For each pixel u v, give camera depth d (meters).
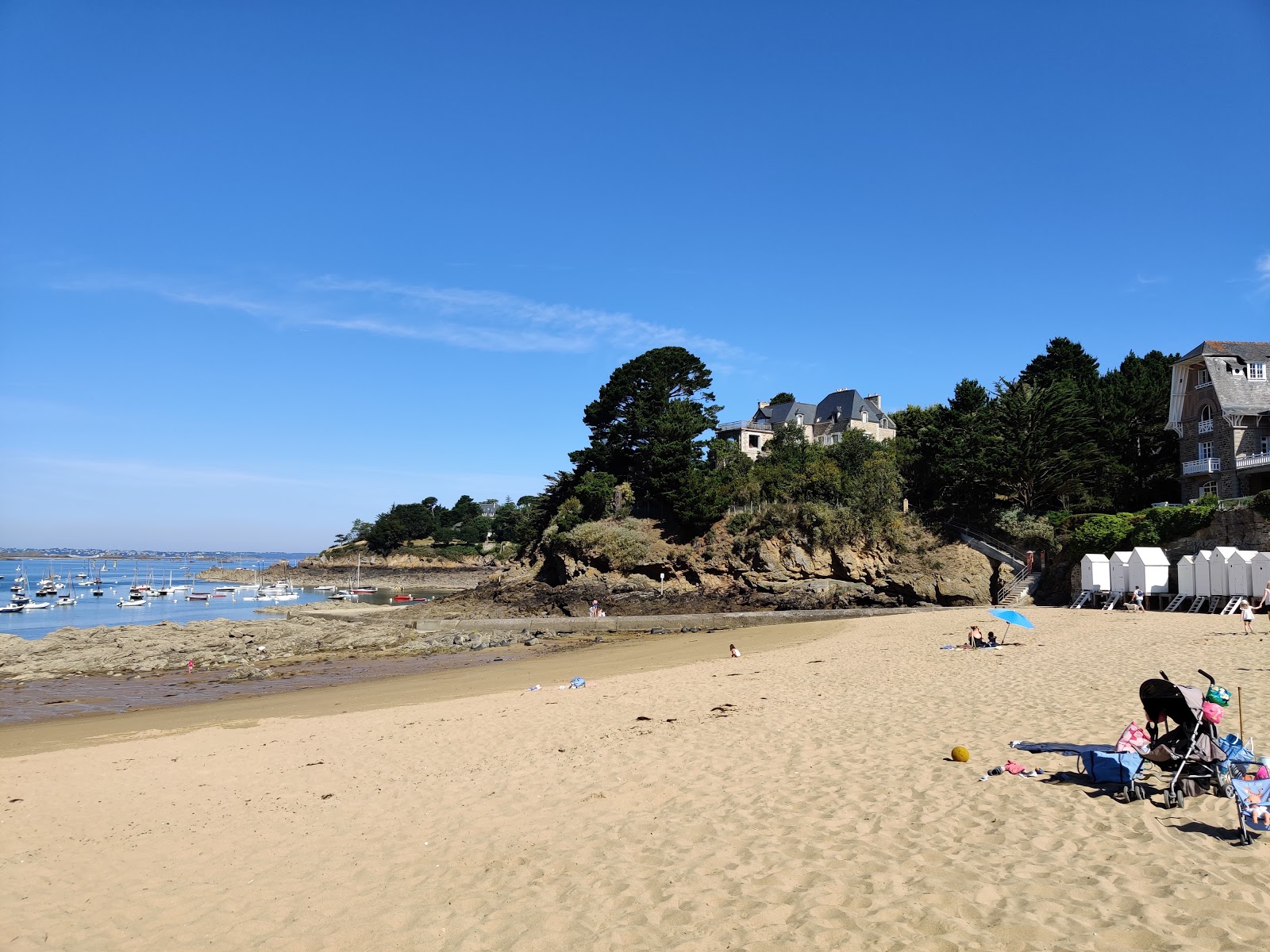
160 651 44.22
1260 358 54.09
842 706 16.08
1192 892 6.40
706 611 63.22
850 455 75.12
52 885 9.59
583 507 79.94
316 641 48.16
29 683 36.28
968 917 6.37
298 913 8.04
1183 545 44.50
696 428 78.19
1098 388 67.50
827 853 8.06
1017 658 21.47
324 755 15.95
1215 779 8.74
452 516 191.12
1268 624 28.80
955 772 10.45
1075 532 52.16
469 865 8.87
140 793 13.93
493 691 27.14
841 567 64.56
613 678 26.73
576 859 8.65
